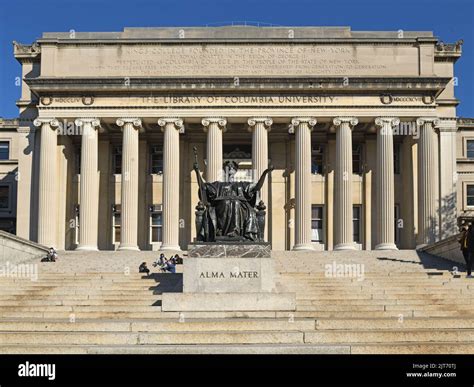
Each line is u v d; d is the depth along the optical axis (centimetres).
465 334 1908
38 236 5316
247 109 5341
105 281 3194
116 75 5506
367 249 5662
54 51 5541
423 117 5306
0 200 7162
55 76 5488
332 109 5325
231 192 2552
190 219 5806
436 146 5616
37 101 5700
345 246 5212
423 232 5250
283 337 1866
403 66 5503
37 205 5594
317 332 1894
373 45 5516
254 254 2395
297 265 4116
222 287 2370
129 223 5284
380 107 5322
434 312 2420
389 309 2450
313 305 2522
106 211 5762
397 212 5803
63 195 5559
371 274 3362
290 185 5800
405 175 5684
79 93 5375
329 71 5497
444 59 5819
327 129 5728
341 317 2259
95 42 5525
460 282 3072
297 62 5497
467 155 6869
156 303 2569
